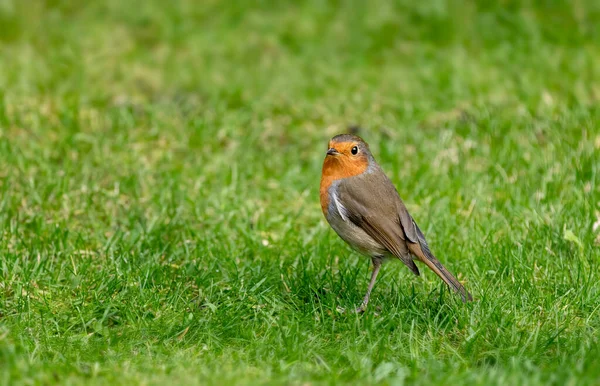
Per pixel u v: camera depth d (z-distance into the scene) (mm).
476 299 10070
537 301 10086
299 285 10547
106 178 13273
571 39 18719
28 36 19297
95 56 18438
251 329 9438
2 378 8055
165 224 12164
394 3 20328
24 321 9516
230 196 12875
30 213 12203
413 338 9281
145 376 8273
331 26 19859
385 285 10805
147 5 20703
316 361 8828
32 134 14531
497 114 15172
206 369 8469
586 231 11547
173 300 10078
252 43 19391
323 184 10531
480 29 19406
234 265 10875
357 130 15430
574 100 15641
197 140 14680
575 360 8578
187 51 19062
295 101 16578
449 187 13023
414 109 15789
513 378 8125
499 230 12023
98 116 15430
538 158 13469
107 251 11148
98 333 9469
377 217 10180
